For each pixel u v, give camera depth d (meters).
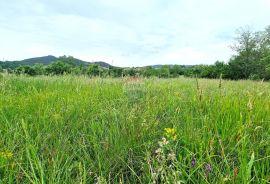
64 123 2.84
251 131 2.35
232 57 51.84
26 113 3.23
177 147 2.23
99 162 1.87
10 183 1.68
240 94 4.36
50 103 3.74
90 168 1.94
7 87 5.51
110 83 7.25
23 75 8.41
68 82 7.13
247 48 50.06
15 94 4.80
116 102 4.15
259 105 3.21
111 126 2.65
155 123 2.75
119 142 2.32
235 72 50.53
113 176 1.96
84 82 7.15
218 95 3.90
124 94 5.02
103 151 2.16
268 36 48.53
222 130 2.37
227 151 2.11
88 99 4.07
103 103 3.97
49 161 1.84
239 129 2.23
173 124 2.75
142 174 1.95
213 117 2.74
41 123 2.82
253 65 48.34
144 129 2.55
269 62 44.09
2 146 2.17
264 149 2.19
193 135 2.30
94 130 2.64
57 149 2.03
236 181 1.56
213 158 2.04
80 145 2.27
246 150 1.95
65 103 3.71
